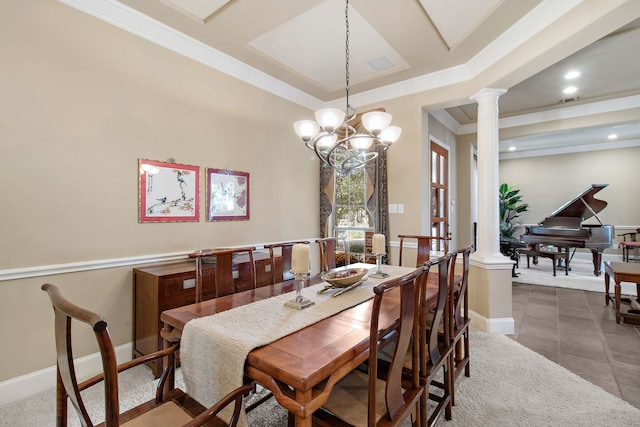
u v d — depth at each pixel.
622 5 1.86
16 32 1.91
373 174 3.88
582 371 2.31
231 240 3.19
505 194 7.63
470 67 3.21
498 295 3.07
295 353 1.10
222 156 3.10
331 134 2.09
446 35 2.72
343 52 3.05
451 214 5.55
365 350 1.21
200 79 2.90
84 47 2.19
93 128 2.23
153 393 2.01
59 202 2.08
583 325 3.24
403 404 1.28
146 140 2.52
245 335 1.24
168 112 2.67
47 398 1.95
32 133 1.97
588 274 5.72
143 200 2.50
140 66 2.48
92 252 2.23
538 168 7.80
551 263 6.93
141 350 2.35
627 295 4.32
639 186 6.71
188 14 2.43
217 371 1.20
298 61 3.23
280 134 3.76
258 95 3.48
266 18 2.47
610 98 4.30
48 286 1.03
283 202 3.80
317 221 4.32
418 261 2.82
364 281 2.13
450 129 5.49
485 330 3.08
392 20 2.48
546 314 3.60
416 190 3.69
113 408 0.81
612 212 6.98
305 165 4.13
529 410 1.85
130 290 2.43
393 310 1.56
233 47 2.92
